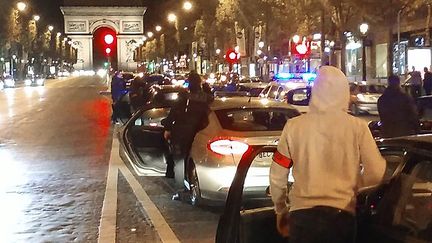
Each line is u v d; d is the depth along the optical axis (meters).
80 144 22.08
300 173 4.74
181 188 12.22
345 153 4.67
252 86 32.38
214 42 71.06
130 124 14.38
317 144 4.70
